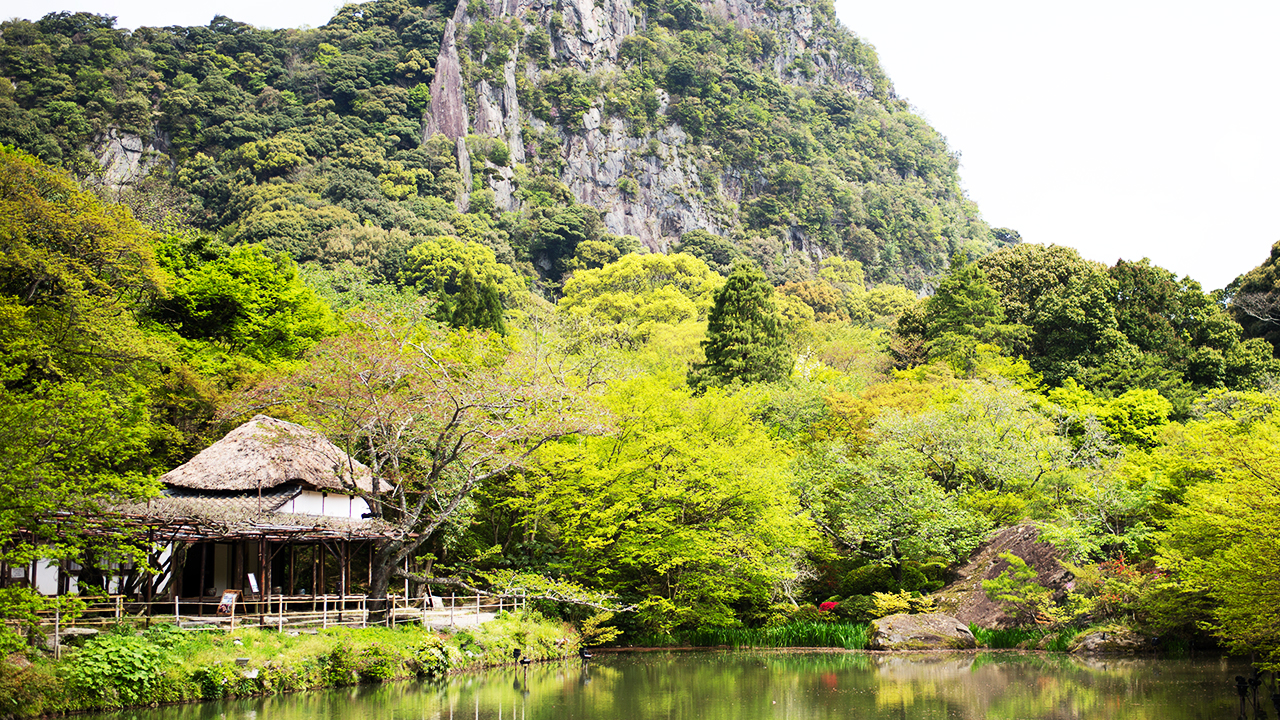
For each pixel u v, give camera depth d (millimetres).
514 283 101562
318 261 97125
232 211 114312
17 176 27781
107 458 20500
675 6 184625
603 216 147625
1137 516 33438
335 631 24438
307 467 27531
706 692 23156
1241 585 20406
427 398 26703
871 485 35844
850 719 19453
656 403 34500
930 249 161625
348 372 26969
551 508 32688
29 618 17203
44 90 124625
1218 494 23438
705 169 158500
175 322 36812
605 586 33469
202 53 145875
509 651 28500
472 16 163375
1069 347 54906
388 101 144875
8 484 16703
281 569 28953
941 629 32188
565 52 165625
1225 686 23312
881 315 109812
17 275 27625
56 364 26016
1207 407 43000
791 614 35281
